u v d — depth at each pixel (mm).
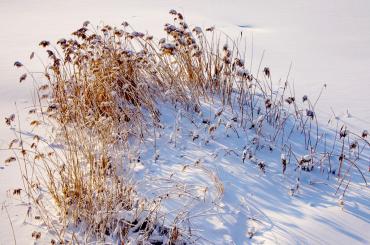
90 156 3055
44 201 3020
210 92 4648
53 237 2662
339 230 2650
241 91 4352
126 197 2930
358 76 5406
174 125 3893
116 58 4281
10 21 9562
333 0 10969
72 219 2801
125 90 4039
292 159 3533
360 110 4398
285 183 3207
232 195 3061
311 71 5699
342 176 3283
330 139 3855
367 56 6273
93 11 10422
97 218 2666
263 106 4469
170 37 7570
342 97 4742
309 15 9352
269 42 7305
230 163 3461
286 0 11258
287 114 4301
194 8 10367
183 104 4371
